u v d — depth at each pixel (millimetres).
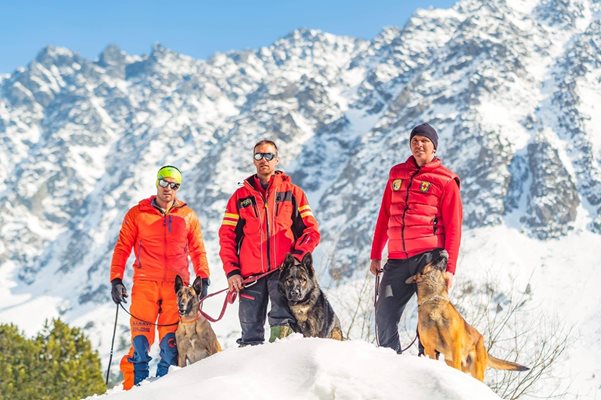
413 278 6250
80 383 27547
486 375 9469
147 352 7523
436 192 6488
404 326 9516
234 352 5020
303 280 6812
